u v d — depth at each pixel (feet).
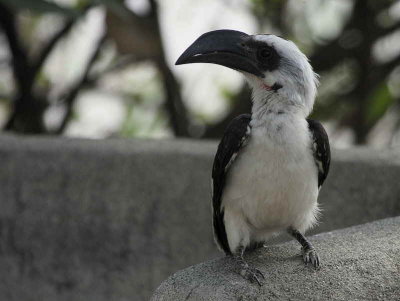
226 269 23.35
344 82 49.08
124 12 38.32
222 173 24.80
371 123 48.37
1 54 48.55
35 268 34.09
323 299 21.47
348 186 33.73
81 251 33.96
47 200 34.01
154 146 34.65
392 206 33.58
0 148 34.22
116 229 33.81
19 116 47.78
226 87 50.06
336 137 49.83
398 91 48.01
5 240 34.27
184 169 33.53
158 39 43.19
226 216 25.30
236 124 24.59
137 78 50.52
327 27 48.49
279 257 24.21
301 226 25.55
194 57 25.91
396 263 22.49
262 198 24.41
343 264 22.72
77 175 33.83
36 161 34.04
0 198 34.22
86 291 33.86
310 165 24.41
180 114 47.21
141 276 33.63
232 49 25.67
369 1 47.73
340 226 33.78
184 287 22.45
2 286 34.19
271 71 25.12
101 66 49.47
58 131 48.65
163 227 33.68
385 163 33.73
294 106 24.80
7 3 36.01
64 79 50.24
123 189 33.71
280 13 46.52
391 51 49.32
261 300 21.65
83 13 39.14
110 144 34.94
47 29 49.37
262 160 24.07
